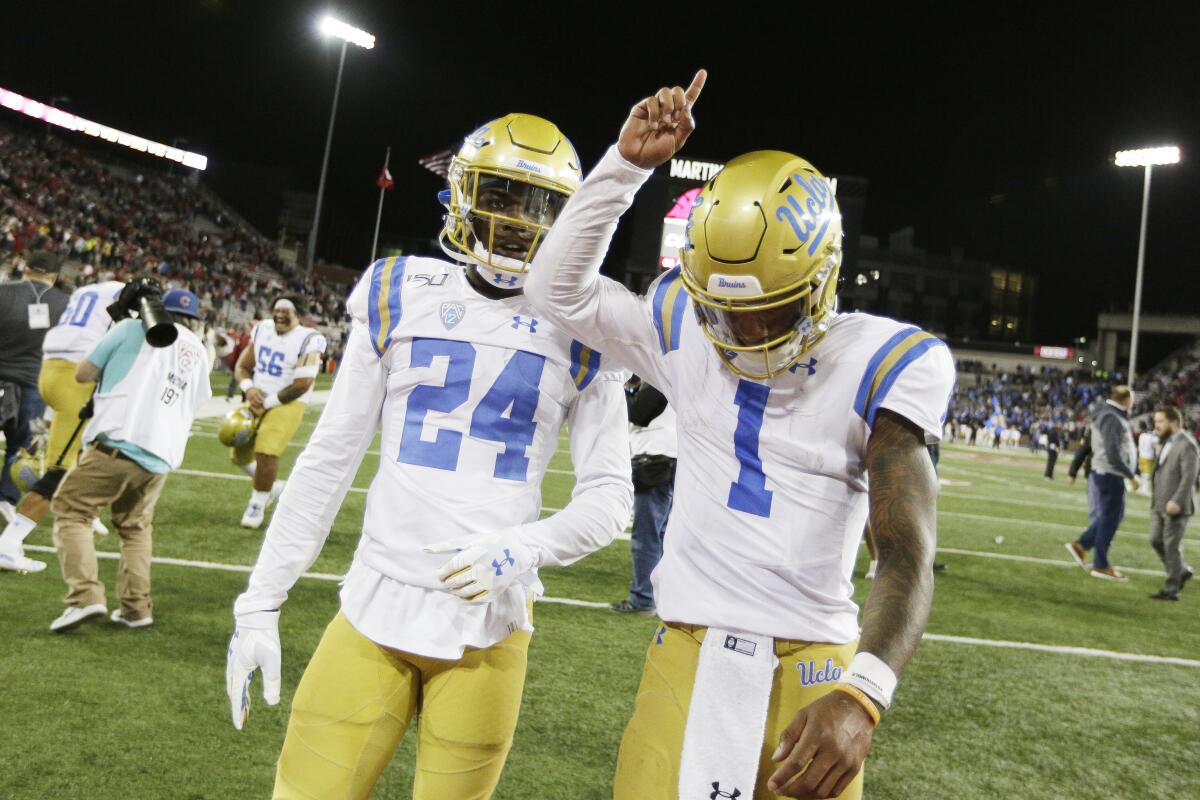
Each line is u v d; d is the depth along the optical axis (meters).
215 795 2.68
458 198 1.94
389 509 1.88
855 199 27.25
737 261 1.50
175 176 47.56
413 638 1.80
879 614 1.37
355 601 1.87
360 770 1.81
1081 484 19.03
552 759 3.16
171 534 5.96
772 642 1.58
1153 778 3.45
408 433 1.91
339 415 1.95
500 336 1.92
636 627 4.88
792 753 1.27
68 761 2.80
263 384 6.43
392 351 1.95
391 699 1.83
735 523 1.61
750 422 1.62
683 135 1.66
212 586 4.85
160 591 4.68
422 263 2.02
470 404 1.90
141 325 4.00
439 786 1.82
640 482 5.10
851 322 1.65
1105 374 51.03
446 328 1.92
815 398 1.59
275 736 3.13
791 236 1.50
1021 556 8.68
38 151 37.09
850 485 1.62
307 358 6.39
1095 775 3.44
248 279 38.41
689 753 1.55
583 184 1.72
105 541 5.70
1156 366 52.94
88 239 29.98
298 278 46.91
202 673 3.64
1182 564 7.15
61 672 3.50
